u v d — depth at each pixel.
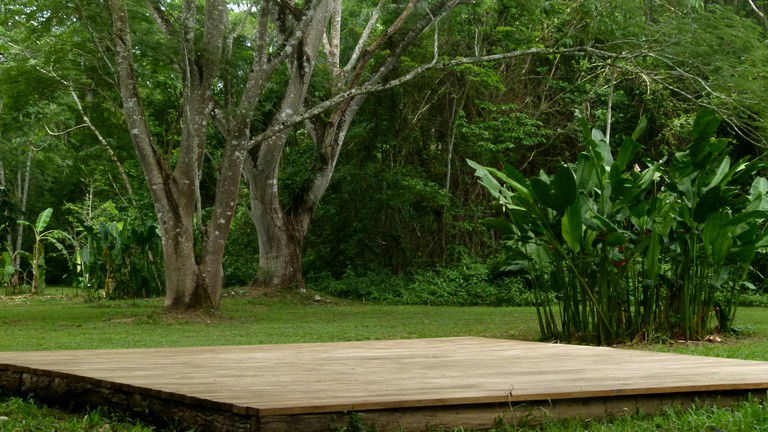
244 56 15.25
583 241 9.09
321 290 20.08
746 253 9.25
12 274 22.98
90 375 4.66
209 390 3.98
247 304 17.20
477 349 6.61
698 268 9.48
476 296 18.42
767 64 13.31
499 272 18.91
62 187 30.86
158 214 13.12
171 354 6.14
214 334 10.52
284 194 18.83
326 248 21.16
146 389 4.09
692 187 9.05
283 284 18.62
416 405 3.62
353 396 3.74
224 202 13.21
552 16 18.20
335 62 18.81
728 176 9.13
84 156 23.75
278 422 3.37
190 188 13.09
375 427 3.55
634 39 14.34
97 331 10.95
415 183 20.33
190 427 3.79
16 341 9.48
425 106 21.70
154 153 12.93
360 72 18.09
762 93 13.22
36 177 31.44
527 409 3.91
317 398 3.67
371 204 20.67
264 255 18.73
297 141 22.44
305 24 13.29
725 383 4.40
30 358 5.78
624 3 14.26
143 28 13.02
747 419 3.92
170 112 18.27
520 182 9.14
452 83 21.64
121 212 25.19
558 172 8.28
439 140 22.33
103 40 13.34
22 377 5.23
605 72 19.62
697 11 16.34
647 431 3.84
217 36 12.75
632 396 4.20
